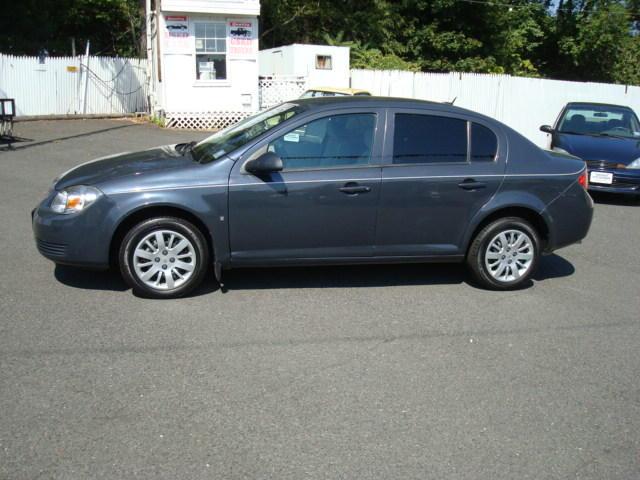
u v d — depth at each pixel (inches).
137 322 195.9
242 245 217.8
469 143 235.6
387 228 227.3
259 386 161.2
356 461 132.4
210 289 228.2
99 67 759.1
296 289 233.5
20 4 861.8
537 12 1229.7
